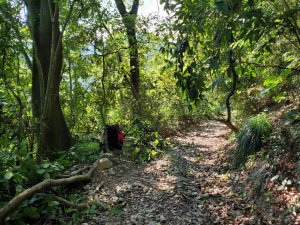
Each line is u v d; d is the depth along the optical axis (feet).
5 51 23.39
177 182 21.68
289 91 26.55
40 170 18.29
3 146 21.63
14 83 29.01
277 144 18.97
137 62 43.91
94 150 26.53
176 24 9.29
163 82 45.70
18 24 23.71
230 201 17.74
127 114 42.83
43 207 16.72
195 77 9.00
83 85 39.32
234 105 33.17
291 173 15.99
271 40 9.53
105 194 19.42
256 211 15.74
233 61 8.88
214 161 26.76
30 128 25.64
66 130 28.91
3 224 14.69
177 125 49.44
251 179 18.83
